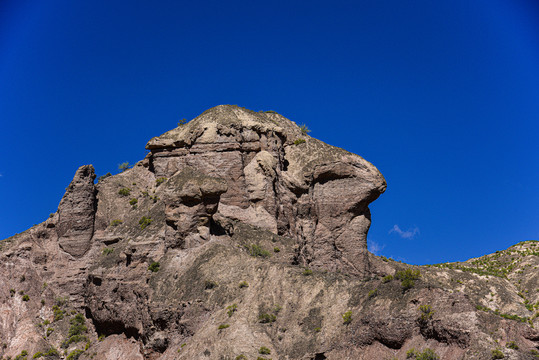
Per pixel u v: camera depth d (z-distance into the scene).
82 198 114.38
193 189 98.94
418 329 71.69
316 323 79.69
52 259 111.81
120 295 98.25
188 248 97.44
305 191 118.50
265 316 81.38
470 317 69.25
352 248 116.50
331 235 116.69
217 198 100.06
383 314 74.00
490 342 67.12
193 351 79.75
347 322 77.19
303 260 107.31
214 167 116.44
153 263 97.12
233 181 115.19
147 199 117.00
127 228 112.56
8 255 109.69
